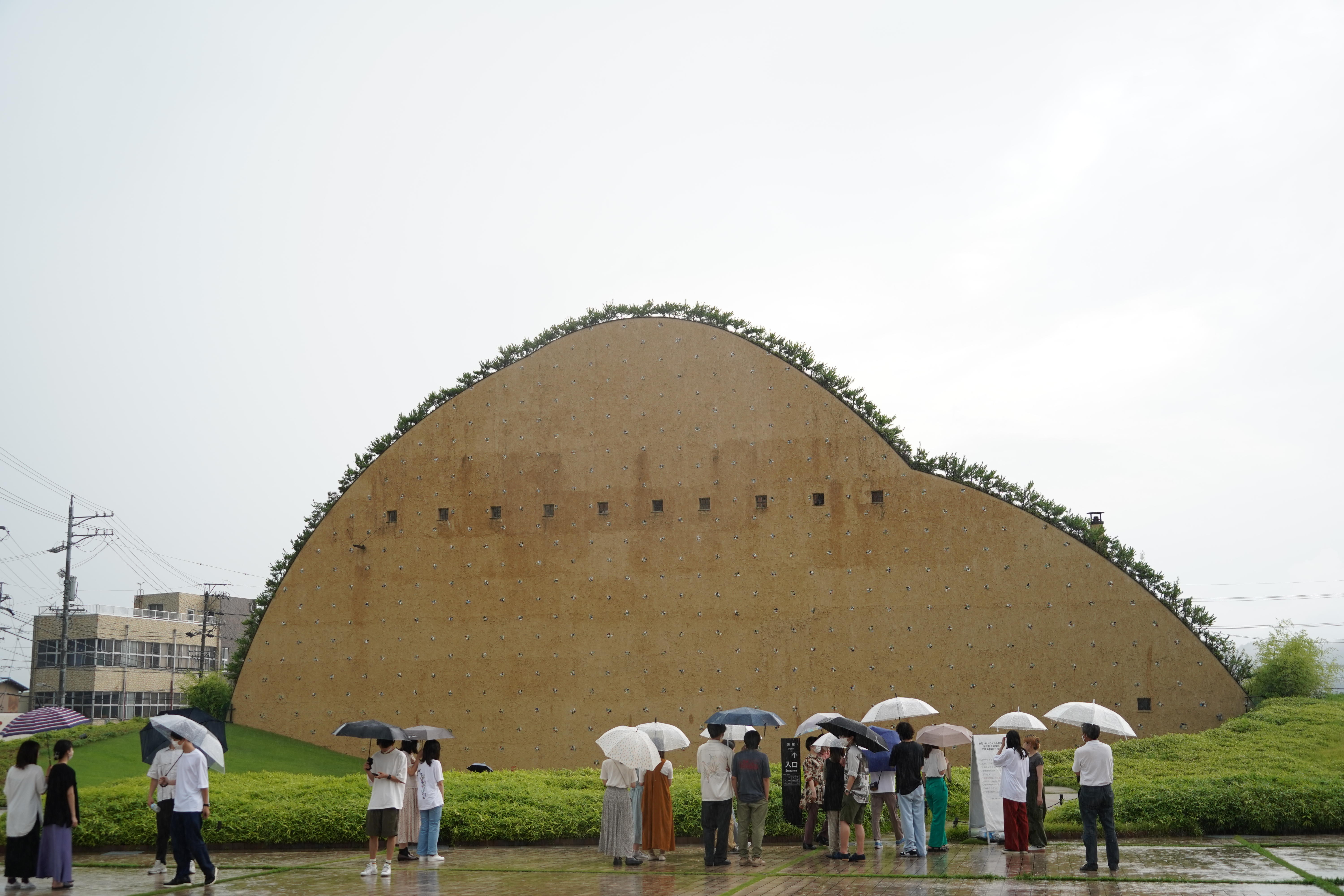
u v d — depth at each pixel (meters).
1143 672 32.50
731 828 18.64
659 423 38.19
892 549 35.19
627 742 15.34
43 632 67.56
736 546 36.50
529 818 18.67
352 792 21.11
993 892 12.30
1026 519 34.28
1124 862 14.77
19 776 13.70
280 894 13.07
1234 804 17.92
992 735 17.81
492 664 37.47
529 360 39.91
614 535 37.62
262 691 39.06
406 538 39.34
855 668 34.56
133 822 18.38
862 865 14.83
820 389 37.03
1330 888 11.98
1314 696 31.84
